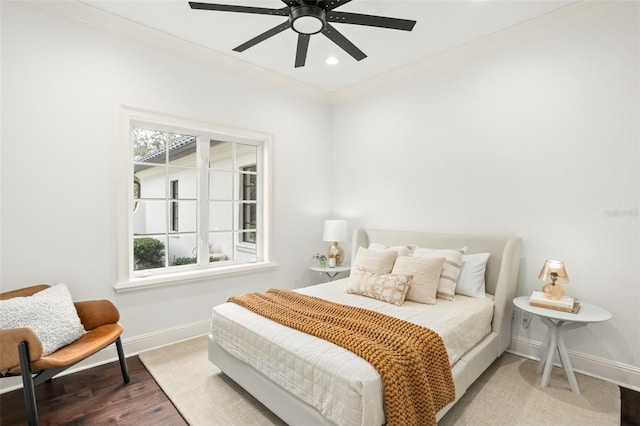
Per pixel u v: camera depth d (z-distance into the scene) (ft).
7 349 5.90
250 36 9.78
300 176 13.84
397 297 8.54
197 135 11.22
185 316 10.62
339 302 8.68
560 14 8.61
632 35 7.85
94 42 8.84
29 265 7.97
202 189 11.37
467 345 7.44
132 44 9.46
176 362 9.03
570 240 8.76
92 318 8.09
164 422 6.59
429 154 11.67
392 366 5.30
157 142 10.44
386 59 11.28
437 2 8.17
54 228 8.29
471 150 10.62
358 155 13.96
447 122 11.18
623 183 7.98
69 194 8.49
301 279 13.96
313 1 6.50
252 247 12.86
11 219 7.74
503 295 8.88
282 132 13.20
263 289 12.69
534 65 9.31
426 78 11.71
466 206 10.76
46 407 7.03
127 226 9.39
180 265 10.98
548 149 9.09
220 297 11.47
